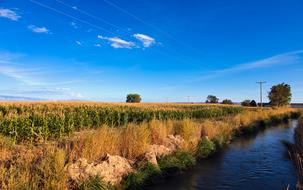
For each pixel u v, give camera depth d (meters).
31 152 11.20
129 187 10.89
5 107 35.41
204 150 17.03
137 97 110.94
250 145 21.34
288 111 61.19
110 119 27.27
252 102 102.81
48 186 8.73
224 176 13.32
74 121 22.83
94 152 11.59
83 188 9.32
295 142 19.98
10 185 8.16
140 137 13.70
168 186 11.80
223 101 114.19
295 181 12.65
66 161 10.69
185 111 38.97
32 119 19.50
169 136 16.56
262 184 12.27
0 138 13.98
